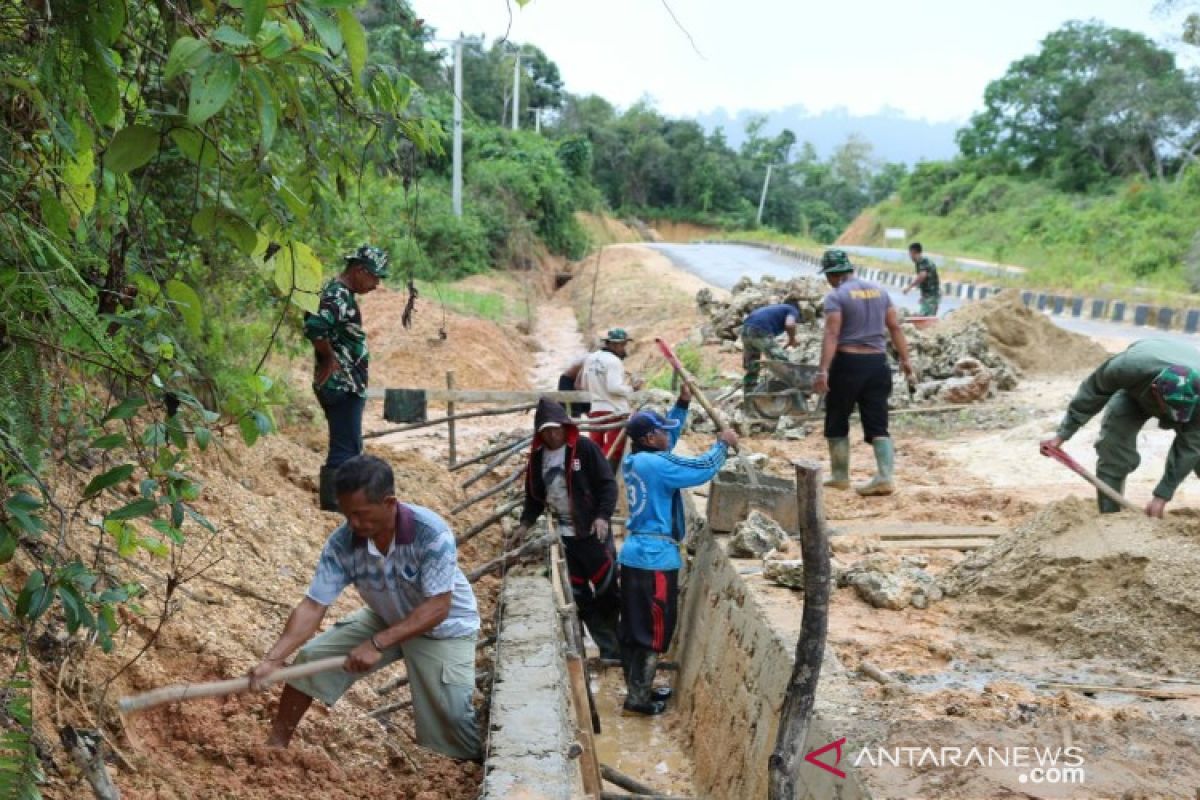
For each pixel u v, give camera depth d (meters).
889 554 6.91
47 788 3.45
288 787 4.18
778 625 5.77
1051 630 5.50
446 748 4.59
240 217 3.19
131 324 3.11
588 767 5.01
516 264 37.81
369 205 6.37
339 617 5.87
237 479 6.98
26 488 3.49
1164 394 5.84
